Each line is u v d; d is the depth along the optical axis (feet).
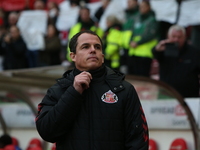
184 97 67.67
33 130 68.90
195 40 75.92
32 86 65.05
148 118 65.77
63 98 26.27
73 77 27.78
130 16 76.48
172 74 67.51
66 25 92.84
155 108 65.05
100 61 27.73
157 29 73.72
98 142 26.48
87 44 27.68
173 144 63.26
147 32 73.20
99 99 27.02
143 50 73.26
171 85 67.62
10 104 69.15
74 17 92.48
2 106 69.82
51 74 63.05
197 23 75.51
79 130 26.68
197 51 67.10
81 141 26.55
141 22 74.13
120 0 85.15
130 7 76.48
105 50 76.79
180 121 63.16
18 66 89.20
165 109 64.39
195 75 67.36
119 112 26.89
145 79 63.72
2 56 90.12
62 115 26.11
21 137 69.82
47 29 88.74
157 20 74.59
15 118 69.46
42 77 63.36
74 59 28.40
